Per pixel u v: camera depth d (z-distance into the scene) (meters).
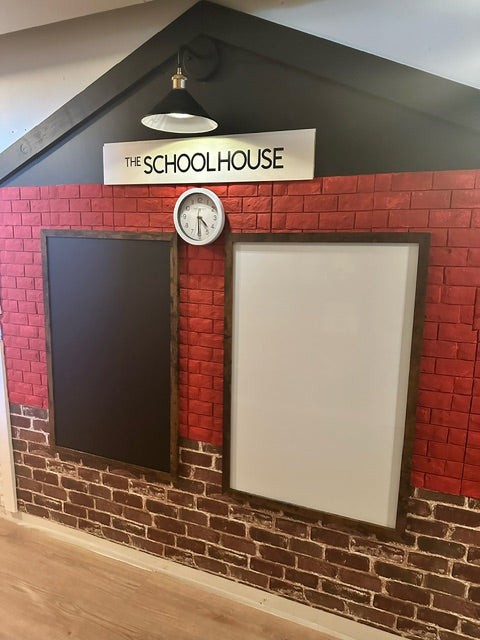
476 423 1.68
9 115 2.36
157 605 2.14
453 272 1.63
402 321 1.72
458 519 1.76
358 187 1.71
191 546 2.29
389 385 1.77
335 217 1.76
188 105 1.60
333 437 1.90
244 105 1.83
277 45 1.74
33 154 2.27
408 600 1.89
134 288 2.17
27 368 2.55
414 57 1.58
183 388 2.16
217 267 1.99
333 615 2.03
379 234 1.69
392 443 1.80
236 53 1.82
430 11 1.54
